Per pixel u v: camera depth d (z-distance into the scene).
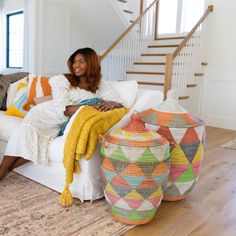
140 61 5.60
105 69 4.71
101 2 5.02
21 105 2.64
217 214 1.90
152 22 5.84
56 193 2.07
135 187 1.61
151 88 4.69
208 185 2.39
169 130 1.87
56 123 2.18
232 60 4.74
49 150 2.04
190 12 5.61
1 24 6.05
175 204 2.02
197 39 4.70
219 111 4.95
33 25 4.88
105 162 1.70
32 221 1.69
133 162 1.59
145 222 1.72
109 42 5.95
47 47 5.19
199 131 1.94
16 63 6.01
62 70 5.58
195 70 4.79
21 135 2.03
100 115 1.87
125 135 1.70
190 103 4.79
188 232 1.67
